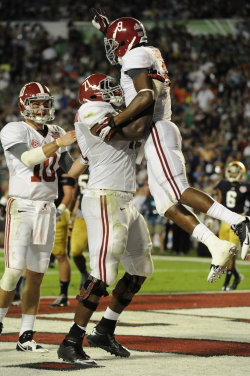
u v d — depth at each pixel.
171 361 10.85
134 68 10.99
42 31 66.88
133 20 11.64
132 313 17.27
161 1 68.06
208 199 11.06
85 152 11.46
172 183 11.26
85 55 64.44
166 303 19.77
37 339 13.01
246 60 61.53
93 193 11.20
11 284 12.14
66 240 18.83
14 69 63.78
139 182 47.12
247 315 17.05
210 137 51.19
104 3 68.81
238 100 56.94
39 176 12.30
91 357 11.41
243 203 26.14
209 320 16.00
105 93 11.30
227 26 65.38
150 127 11.50
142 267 11.63
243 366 10.40
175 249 43.25
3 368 10.17
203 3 67.19
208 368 10.23
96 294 10.95
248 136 52.62
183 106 56.75
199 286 25.80
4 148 12.40
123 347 11.52
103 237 11.01
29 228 12.23
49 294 22.11
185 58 62.00
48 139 12.75
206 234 10.95
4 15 70.25
